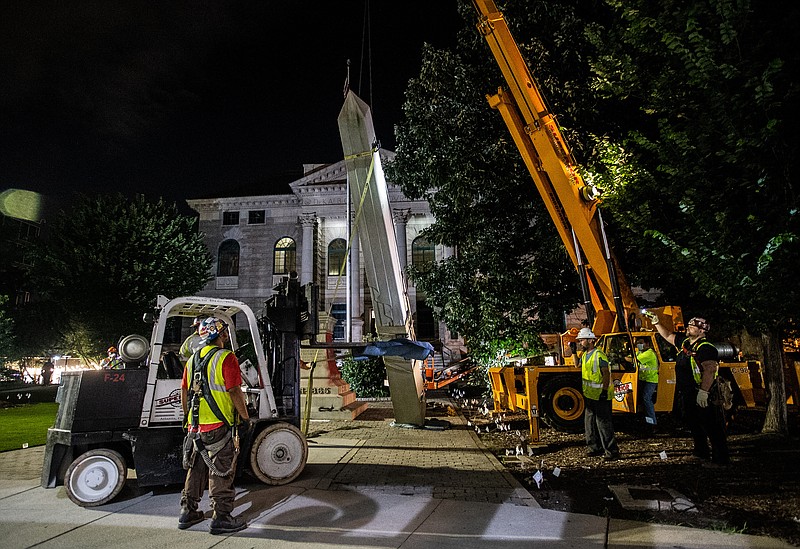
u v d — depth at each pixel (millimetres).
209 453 4332
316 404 12578
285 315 6844
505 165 12594
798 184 6293
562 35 12039
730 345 10297
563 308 13812
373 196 9141
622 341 9023
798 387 11906
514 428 10641
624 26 8766
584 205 8750
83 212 24016
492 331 13344
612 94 8922
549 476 6391
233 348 6676
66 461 5477
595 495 5453
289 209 39625
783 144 6121
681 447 8008
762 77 5824
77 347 22797
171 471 5375
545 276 12906
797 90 6000
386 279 9578
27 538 4176
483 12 8734
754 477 5914
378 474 6430
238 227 39781
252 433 5844
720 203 6664
